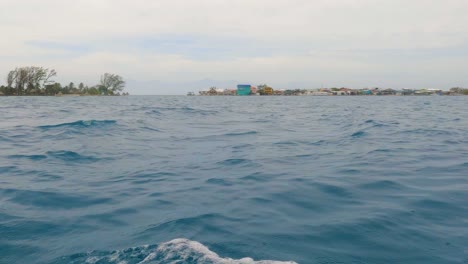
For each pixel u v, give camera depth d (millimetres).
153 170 8047
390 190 6301
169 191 6402
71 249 4094
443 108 33406
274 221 4906
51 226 4785
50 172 7742
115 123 16141
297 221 4902
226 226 4715
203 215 5125
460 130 14742
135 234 4484
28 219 5023
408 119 20266
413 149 10312
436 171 7613
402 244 4199
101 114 22906
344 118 21594
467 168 7848
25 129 14055
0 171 7723
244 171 7859
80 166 8375
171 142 12086
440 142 11586
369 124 16953
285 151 10328
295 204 5629
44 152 9742
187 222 4848
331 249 4074
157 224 4812
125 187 6660
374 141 11859
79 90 107750
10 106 32188
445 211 5230
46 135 12648
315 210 5348
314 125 17688
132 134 13648
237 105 40938
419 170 7715
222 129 16000
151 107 32531
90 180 7164
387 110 30469
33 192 6262
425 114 24891
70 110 27156
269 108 34625
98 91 112938
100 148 10602
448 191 6188
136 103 43312
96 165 8516
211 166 8438
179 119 20703
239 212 5273
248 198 5945
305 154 9812
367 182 6812
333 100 62094
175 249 4039
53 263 3785
